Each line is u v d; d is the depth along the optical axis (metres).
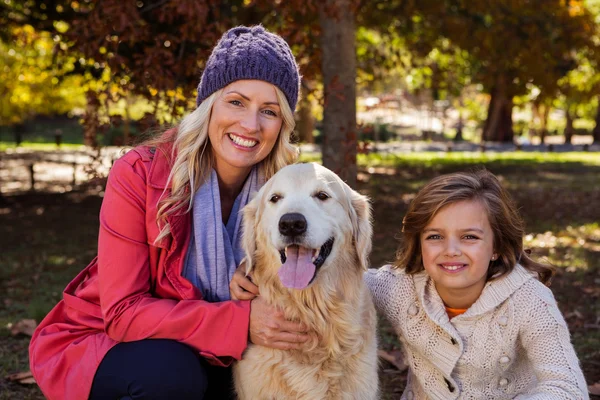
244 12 8.73
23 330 5.12
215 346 2.84
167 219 2.84
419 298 3.05
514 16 11.78
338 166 7.58
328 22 7.43
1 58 20.95
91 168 5.89
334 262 3.00
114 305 2.79
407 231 3.01
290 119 3.15
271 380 2.90
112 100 5.91
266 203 2.98
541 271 3.15
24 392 4.02
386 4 12.24
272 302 2.92
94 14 5.96
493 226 2.83
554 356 2.79
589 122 57.94
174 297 2.96
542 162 23.09
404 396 3.36
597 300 6.00
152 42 7.68
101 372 2.78
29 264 7.76
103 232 2.87
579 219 11.18
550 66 12.30
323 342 2.97
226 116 2.99
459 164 22.17
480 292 2.94
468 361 2.90
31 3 12.34
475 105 45.28
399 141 39.31
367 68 12.52
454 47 13.90
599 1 17.56
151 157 3.00
